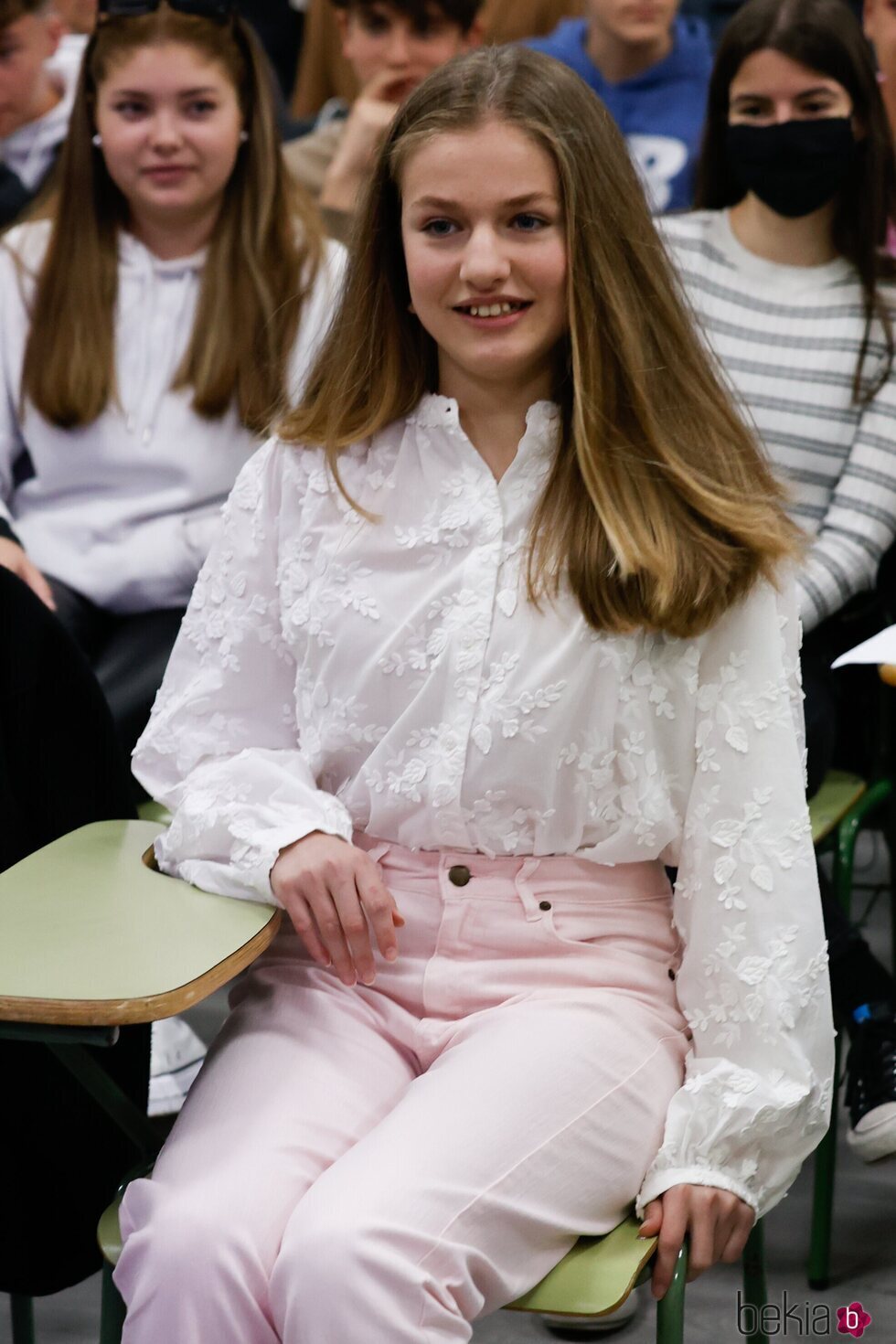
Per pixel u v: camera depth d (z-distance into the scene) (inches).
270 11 212.1
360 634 73.1
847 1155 114.7
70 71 166.7
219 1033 73.6
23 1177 77.2
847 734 116.2
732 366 114.3
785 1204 108.7
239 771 74.9
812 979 70.5
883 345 113.0
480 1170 63.3
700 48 163.6
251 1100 67.6
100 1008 60.6
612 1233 66.8
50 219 122.5
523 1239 63.7
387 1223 60.4
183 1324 61.2
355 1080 69.3
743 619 71.7
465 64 72.7
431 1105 65.3
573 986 71.2
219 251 118.2
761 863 70.7
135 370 118.0
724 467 73.5
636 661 70.6
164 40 115.1
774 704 71.4
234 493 78.9
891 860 110.5
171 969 63.6
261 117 118.9
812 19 111.7
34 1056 77.2
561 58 165.8
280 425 78.5
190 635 80.3
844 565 108.2
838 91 112.1
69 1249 79.3
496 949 71.9
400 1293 59.4
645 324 73.2
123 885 72.9
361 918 70.0
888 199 114.9
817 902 71.4
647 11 158.4
